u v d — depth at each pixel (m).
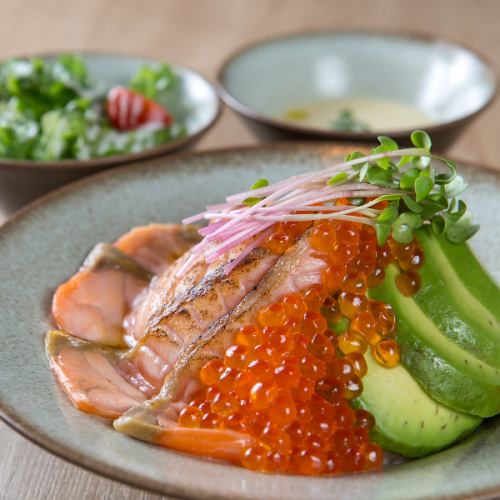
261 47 0.62
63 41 0.70
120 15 0.75
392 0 0.79
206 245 0.44
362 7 0.78
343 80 0.63
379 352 0.41
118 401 0.42
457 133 0.55
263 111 0.61
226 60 0.60
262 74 0.62
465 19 0.75
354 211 0.42
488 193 0.49
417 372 0.42
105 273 0.46
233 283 0.43
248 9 0.77
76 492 0.41
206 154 0.50
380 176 0.43
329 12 0.77
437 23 0.75
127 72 0.62
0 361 0.42
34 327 0.44
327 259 0.42
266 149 0.51
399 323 0.42
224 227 0.43
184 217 0.50
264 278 0.43
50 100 0.59
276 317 0.41
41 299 0.45
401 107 0.62
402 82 0.62
